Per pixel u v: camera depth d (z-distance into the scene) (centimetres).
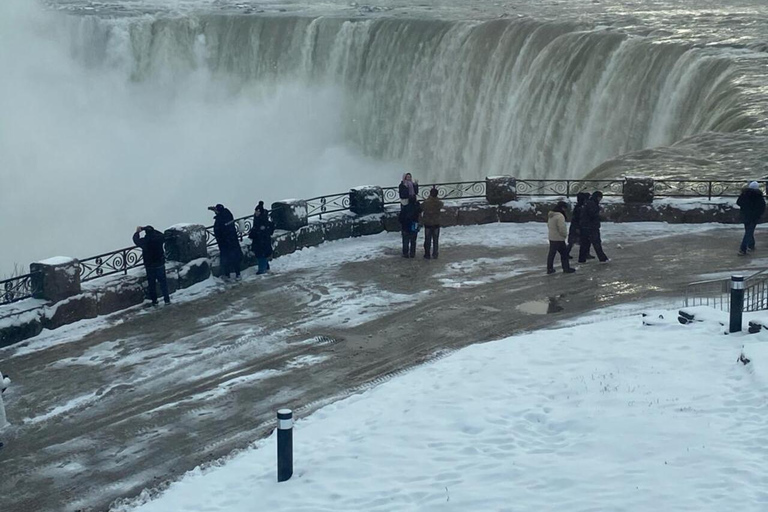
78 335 1933
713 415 1195
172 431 1476
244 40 6962
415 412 1363
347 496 1123
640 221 2659
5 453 1427
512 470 1118
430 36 5762
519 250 2450
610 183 2928
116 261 2278
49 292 1972
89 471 1359
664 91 4150
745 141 3212
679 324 1641
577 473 1080
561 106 4647
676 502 973
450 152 5566
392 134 6050
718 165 3023
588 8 7450
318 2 9094
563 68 4662
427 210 2389
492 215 2725
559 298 2025
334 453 1254
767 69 3834
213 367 1736
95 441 1455
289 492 1160
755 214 2247
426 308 2011
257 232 2309
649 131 4197
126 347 1853
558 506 1005
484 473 1124
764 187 2723
